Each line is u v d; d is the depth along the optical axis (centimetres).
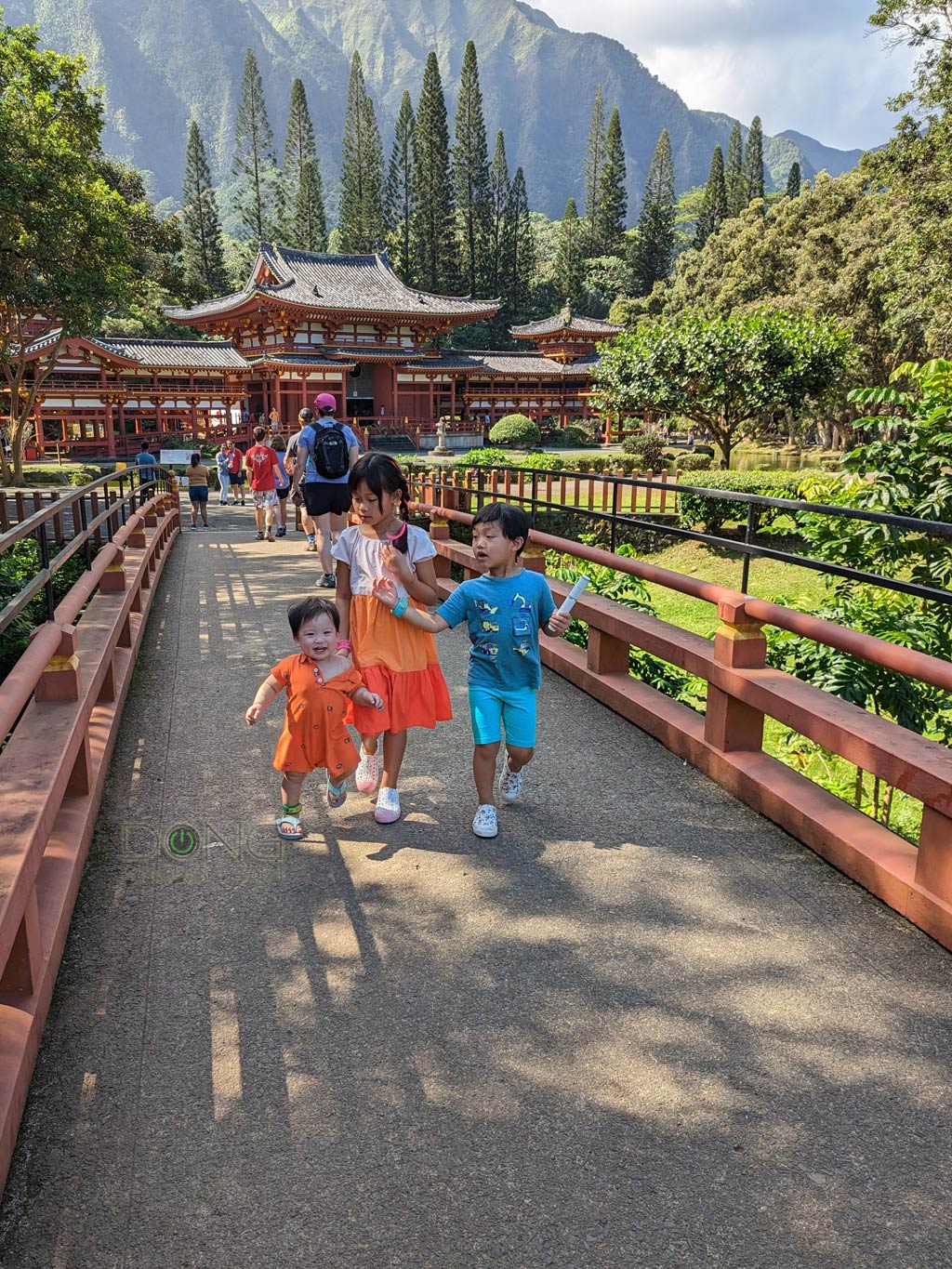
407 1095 232
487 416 6625
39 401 4619
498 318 9756
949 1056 247
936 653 568
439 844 366
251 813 395
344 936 301
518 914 315
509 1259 187
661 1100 231
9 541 319
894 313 3631
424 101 8912
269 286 5353
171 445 5141
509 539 356
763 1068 242
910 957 290
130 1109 227
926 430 647
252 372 5478
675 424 4881
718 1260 187
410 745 479
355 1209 199
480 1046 250
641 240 10306
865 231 4344
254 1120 223
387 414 5925
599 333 6806
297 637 343
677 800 405
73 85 2681
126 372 5150
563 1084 236
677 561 1941
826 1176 208
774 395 2753
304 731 351
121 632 585
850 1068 242
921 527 322
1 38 2589
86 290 2683
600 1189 204
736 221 6962
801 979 279
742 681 396
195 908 317
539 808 399
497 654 362
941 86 2303
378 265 6172
